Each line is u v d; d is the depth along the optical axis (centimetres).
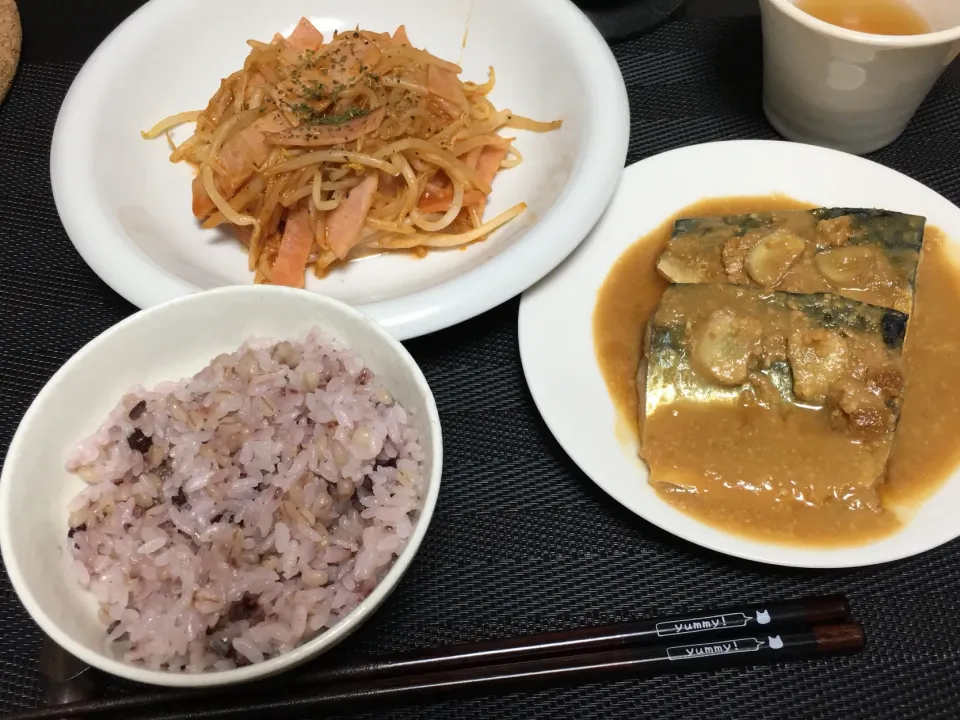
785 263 30
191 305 25
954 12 32
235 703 22
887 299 29
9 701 24
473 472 28
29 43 41
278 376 24
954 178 35
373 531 22
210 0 37
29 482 22
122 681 23
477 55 38
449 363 31
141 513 23
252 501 23
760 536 25
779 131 37
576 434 27
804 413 27
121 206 31
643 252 33
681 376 28
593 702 24
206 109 36
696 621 24
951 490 26
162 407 24
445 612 25
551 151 34
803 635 24
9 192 35
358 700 23
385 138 33
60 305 32
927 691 24
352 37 37
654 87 39
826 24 29
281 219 34
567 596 26
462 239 33
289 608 21
